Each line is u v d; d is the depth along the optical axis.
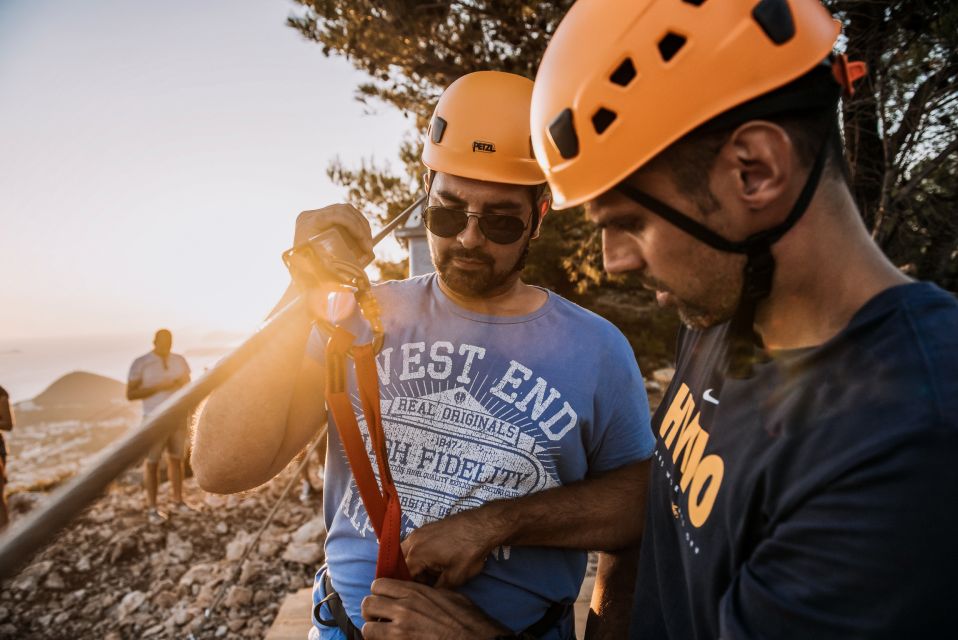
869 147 4.61
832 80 0.69
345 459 1.36
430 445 1.29
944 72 4.10
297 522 5.20
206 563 4.64
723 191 0.69
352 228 1.20
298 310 0.98
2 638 3.82
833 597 0.59
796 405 0.68
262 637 3.64
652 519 1.07
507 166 1.24
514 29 5.29
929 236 4.95
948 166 4.79
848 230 0.69
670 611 0.95
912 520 0.54
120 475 0.46
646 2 0.72
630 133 0.71
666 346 9.75
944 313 0.61
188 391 0.59
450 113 1.29
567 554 1.37
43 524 0.39
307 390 1.33
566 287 8.92
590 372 1.32
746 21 0.67
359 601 1.27
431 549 1.16
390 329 1.35
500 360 1.30
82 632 3.86
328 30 5.73
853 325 0.65
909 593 0.55
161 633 3.77
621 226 0.78
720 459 0.81
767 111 0.66
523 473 1.29
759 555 0.69
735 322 0.77
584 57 0.76
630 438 1.38
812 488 0.63
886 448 0.57
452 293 1.37
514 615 1.29
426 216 1.31
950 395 0.55
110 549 4.84
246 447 1.23
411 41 5.55
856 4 4.11
